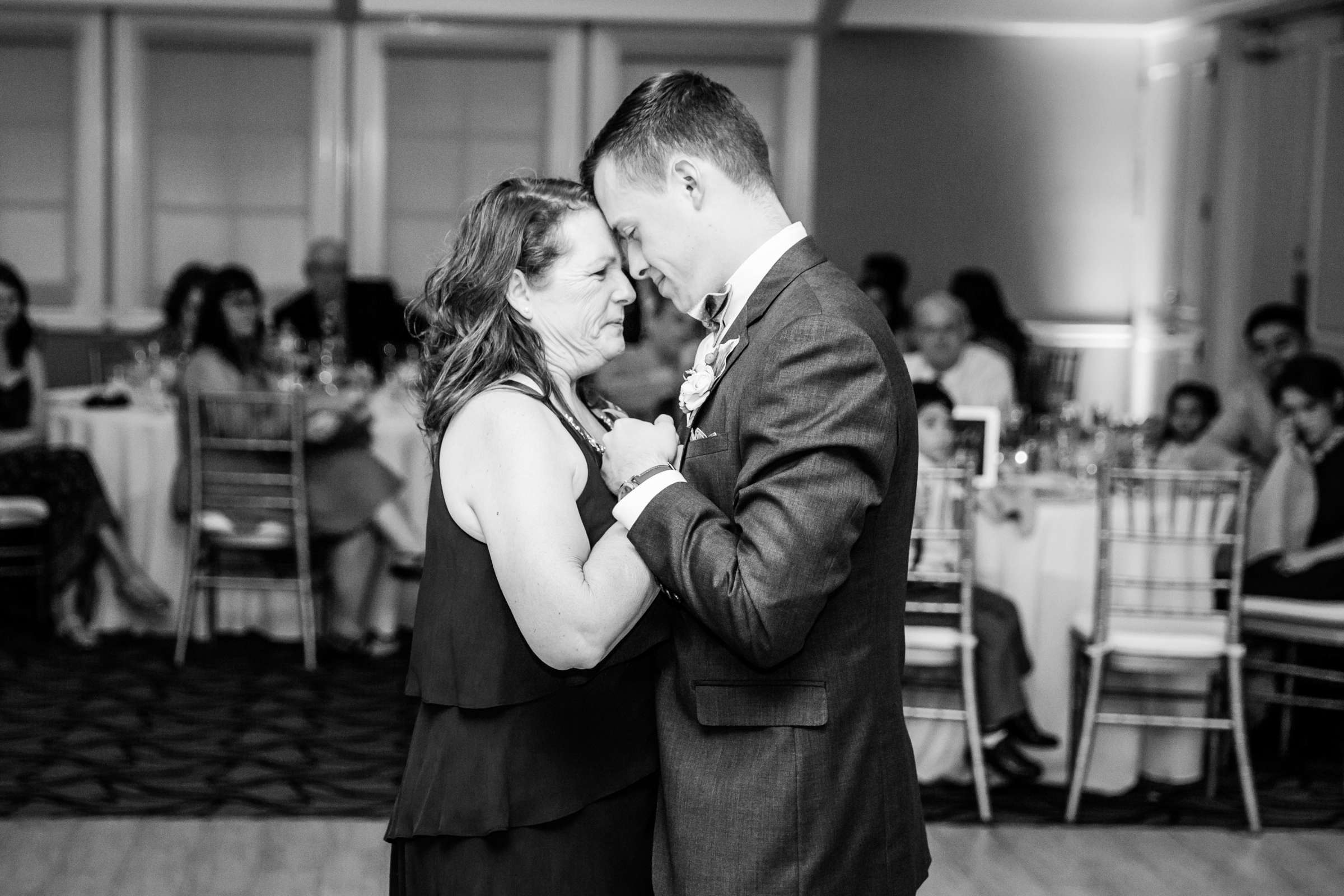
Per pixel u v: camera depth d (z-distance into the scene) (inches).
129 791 150.0
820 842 65.4
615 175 68.7
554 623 63.9
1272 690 179.6
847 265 356.5
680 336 223.6
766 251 67.6
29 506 208.2
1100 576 150.2
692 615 65.6
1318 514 179.0
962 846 142.6
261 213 348.8
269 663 204.8
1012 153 354.9
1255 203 307.0
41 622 221.0
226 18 340.2
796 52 350.9
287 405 200.7
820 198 354.6
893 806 67.9
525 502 65.1
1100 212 356.2
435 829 67.7
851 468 62.4
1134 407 353.1
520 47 346.9
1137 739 163.5
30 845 134.5
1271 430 212.7
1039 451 194.9
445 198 352.2
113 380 249.1
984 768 153.8
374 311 270.8
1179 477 148.9
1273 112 302.4
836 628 66.2
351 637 210.1
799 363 63.5
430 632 69.2
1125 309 357.1
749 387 64.9
